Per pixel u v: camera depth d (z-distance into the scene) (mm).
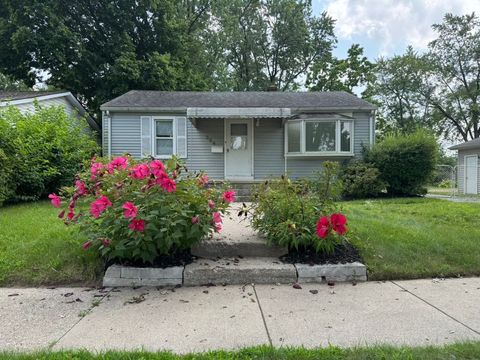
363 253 3836
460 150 16953
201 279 3344
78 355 1952
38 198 7629
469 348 2016
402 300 2924
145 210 3324
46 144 7559
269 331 2334
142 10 17438
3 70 16656
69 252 3666
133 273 3303
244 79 28359
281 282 3396
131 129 11523
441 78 29750
